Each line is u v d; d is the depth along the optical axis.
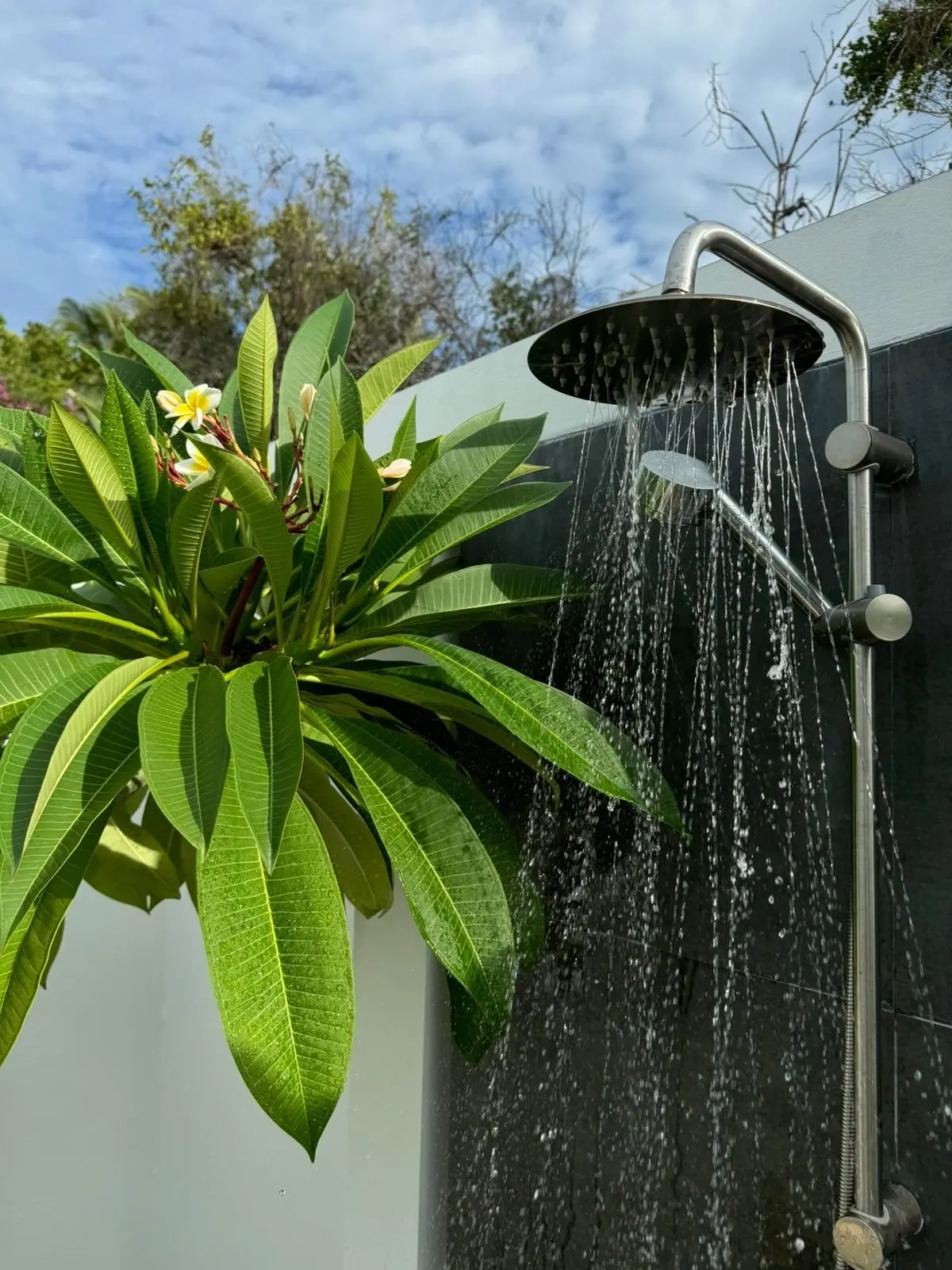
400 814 1.08
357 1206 1.76
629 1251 1.28
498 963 1.04
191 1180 2.25
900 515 1.07
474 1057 1.27
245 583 1.29
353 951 1.89
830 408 1.17
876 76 4.63
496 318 9.95
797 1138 1.10
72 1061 2.27
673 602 1.34
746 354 0.94
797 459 1.20
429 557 1.31
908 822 1.03
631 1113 1.31
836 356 1.21
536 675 1.58
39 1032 2.22
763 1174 1.13
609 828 1.40
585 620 1.49
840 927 1.08
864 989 0.96
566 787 1.48
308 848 0.99
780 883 1.16
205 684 1.02
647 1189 1.27
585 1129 1.37
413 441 1.38
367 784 1.10
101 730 1.02
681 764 1.31
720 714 1.25
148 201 10.58
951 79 4.35
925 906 1.00
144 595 1.32
